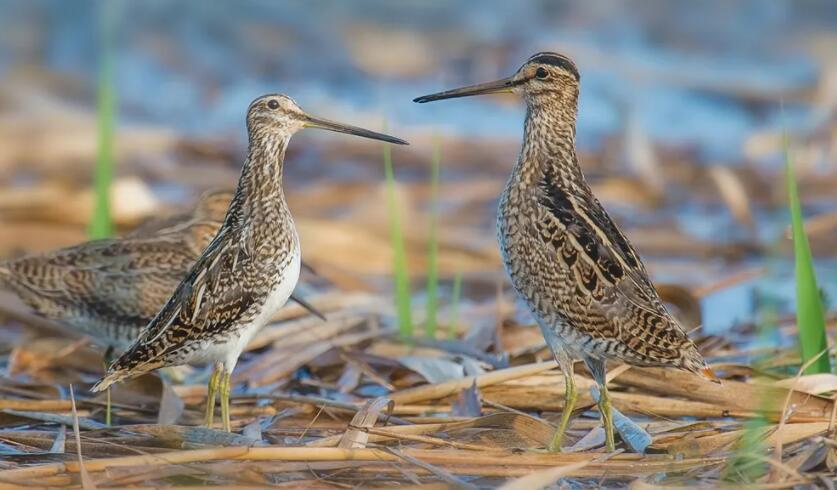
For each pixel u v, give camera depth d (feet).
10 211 57.52
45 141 65.36
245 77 77.61
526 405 40.19
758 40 80.28
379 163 66.80
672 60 78.54
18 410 40.04
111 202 55.77
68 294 44.39
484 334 45.32
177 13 82.07
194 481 32.65
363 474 33.45
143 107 73.77
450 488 32.30
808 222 57.57
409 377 42.98
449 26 83.15
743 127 71.82
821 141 67.67
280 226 38.60
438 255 56.90
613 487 33.40
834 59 76.95
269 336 45.75
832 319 46.24
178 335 37.17
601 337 35.65
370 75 77.46
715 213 62.44
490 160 66.54
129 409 41.14
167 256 44.65
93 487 31.27
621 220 60.59
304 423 38.91
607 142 67.46
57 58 78.74
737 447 34.81
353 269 55.57
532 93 37.86
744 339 47.26
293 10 83.05
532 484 30.60
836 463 33.32
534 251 36.50
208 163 66.54
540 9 85.97
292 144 67.46
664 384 39.91
